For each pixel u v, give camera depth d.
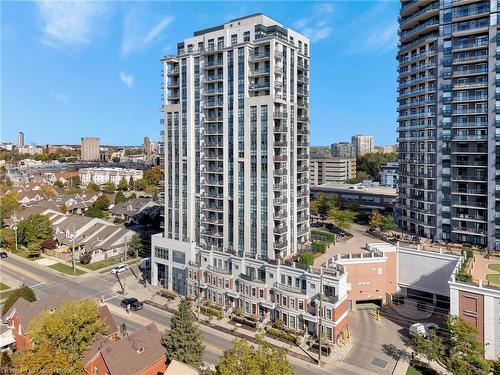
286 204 67.94
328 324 53.28
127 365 42.66
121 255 99.00
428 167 81.75
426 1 82.25
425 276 66.62
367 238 81.69
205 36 74.19
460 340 45.62
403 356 50.84
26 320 52.22
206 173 73.12
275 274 60.88
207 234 72.94
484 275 57.00
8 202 140.88
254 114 66.62
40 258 96.94
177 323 46.66
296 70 71.50
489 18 72.50
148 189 198.75
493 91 71.75
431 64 81.00
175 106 76.56
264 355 34.47
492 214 71.88
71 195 161.50
